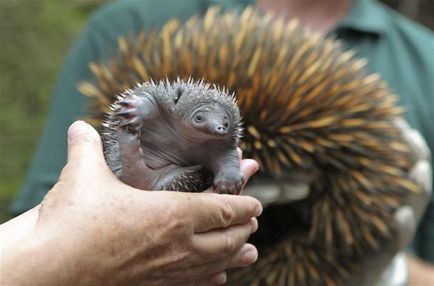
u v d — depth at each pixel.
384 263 0.85
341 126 0.80
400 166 0.84
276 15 1.22
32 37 2.12
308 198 0.83
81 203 0.51
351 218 0.81
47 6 2.21
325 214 0.81
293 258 0.83
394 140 0.84
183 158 0.55
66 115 1.12
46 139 1.12
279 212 0.84
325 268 0.84
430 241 1.11
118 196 0.52
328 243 0.81
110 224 0.51
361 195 0.81
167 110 0.52
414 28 1.24
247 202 0.56
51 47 2.12
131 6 1.18
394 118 0.86
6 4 2.14
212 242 0.55
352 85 0.82
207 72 0.76
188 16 1.16
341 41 1.17
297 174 0.79
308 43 0.83
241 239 0.57
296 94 0.77
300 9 1.22
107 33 1.16
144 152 0.54
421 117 1.12
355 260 0.85
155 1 1.17
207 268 0.57
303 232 0.84
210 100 0.52
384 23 1.19
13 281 0.48
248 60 0.79
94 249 0.50
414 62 1.17
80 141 0.55
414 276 1.03
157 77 0.76
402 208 0.84
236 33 0.82
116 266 0.51
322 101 0.79
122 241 0.51
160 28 1.14
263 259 0.83
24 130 1.94
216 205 0.54
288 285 0.82
